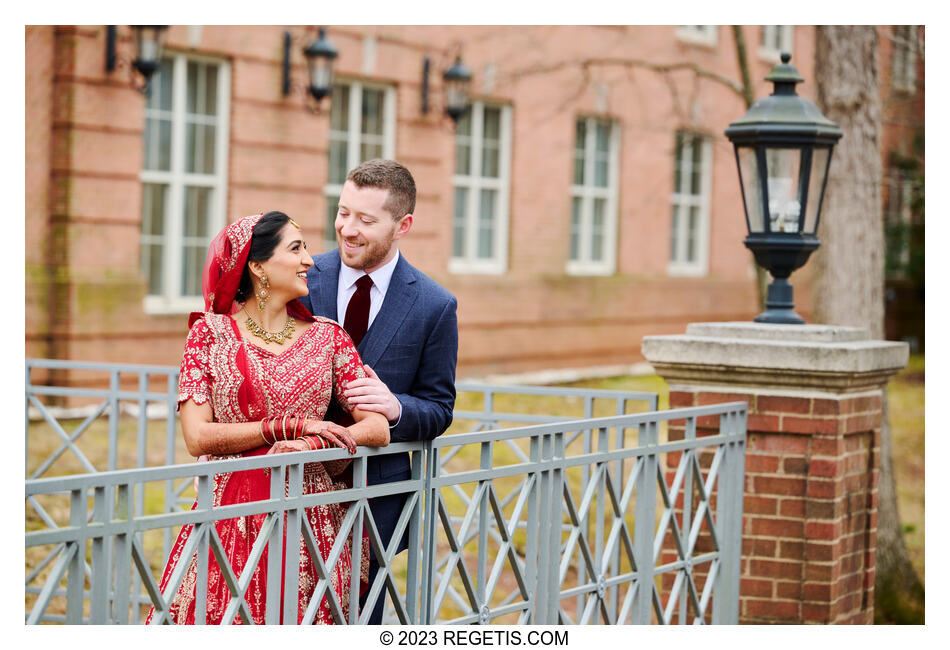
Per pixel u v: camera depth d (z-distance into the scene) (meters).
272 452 3.36
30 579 5.95
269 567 3.25
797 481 5.24
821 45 8.33
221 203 11.86
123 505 2.85
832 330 5.25
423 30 13.71
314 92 12.24
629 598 4.50
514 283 14.99
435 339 3.80
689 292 17.72
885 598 8.15
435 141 13.95
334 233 13.07
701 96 17.16
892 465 8.31
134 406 10.92
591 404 5.35
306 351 3.55
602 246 16.69
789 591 5.25
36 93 10.45
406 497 3.75
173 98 11.48
